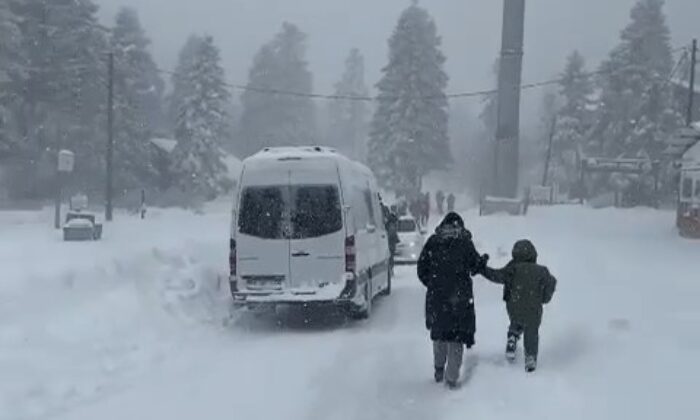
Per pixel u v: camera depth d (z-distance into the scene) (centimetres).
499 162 5928
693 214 3262
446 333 898
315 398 877
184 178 6662
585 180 7256
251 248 1391
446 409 813
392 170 6944
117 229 3095
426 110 6994
